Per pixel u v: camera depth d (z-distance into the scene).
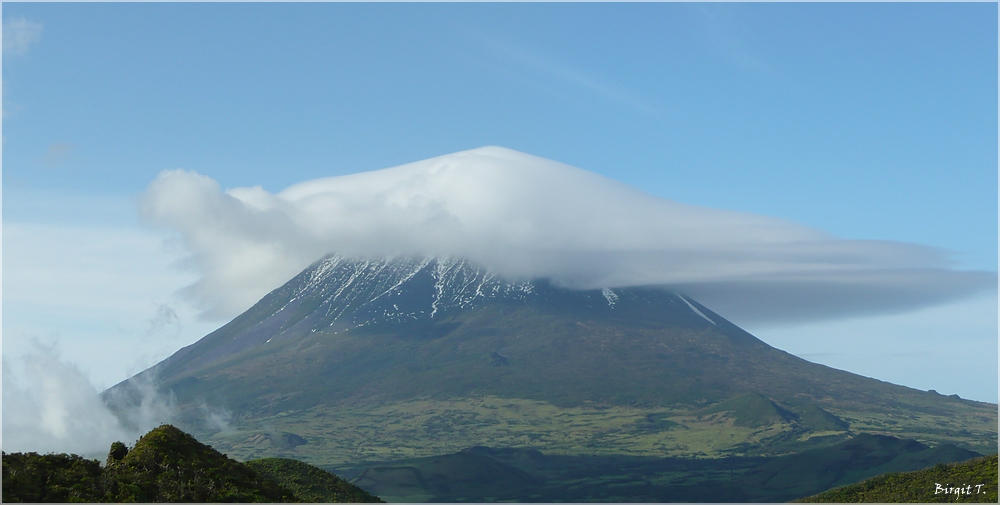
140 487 81.06
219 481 87.88
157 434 92.19
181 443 92.50
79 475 81.00
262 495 89.19
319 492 107.75
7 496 73.25
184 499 81.00
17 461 79.81
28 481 76.75
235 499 84.38
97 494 77.75
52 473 79.62
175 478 85.56
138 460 86.50
